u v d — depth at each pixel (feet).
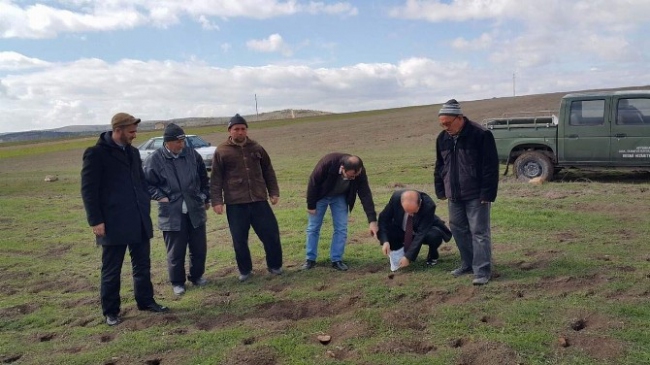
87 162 15.58
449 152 17.61
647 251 20.03
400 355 12.86
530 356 12.37
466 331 13.98
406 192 19.35
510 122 39.37
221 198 19.81
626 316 14.23
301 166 63.93
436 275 18.80
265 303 17.38
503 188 36.55
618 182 37.29
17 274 22.95
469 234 18.26
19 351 14.61
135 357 13.70
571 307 14.97
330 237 25.67
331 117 227.40
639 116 34.58
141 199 16.61
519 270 18.56
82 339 15.31
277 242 20.45
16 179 70.13
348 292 17.70
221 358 13.24
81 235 30.68
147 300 17.22
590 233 23.41
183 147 19.20
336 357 13.08
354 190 20.25
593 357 12.22
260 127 180.04
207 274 21.36
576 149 36.47
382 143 89.45
